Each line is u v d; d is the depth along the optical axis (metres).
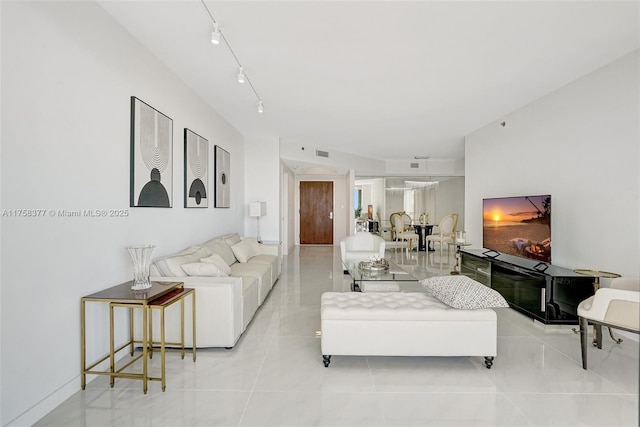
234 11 2.39
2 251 1.67
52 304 1.97
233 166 5.79
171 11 2.42
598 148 3.35
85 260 2.24
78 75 2.17
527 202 3.96
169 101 3.43
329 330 2.46
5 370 1.68
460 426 1.81
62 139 2.04
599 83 3.34
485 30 2.64
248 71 3.47
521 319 3.60
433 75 3.56
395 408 1.97
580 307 2.50
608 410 1.95
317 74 3.54
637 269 2.96
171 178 3.43
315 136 6.57
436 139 6.79
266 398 2.06
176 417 1.87
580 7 2.34
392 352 2.46
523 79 3.65
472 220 6.04
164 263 2.95
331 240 10.67
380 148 7.87
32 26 1.83
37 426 1.79
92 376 2.28
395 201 9.55
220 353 2.71
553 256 3.98
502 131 5.09
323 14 2.42
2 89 1.67
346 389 2.17
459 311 2.46
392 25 2.57
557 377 2.34
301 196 10.69
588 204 3.48
